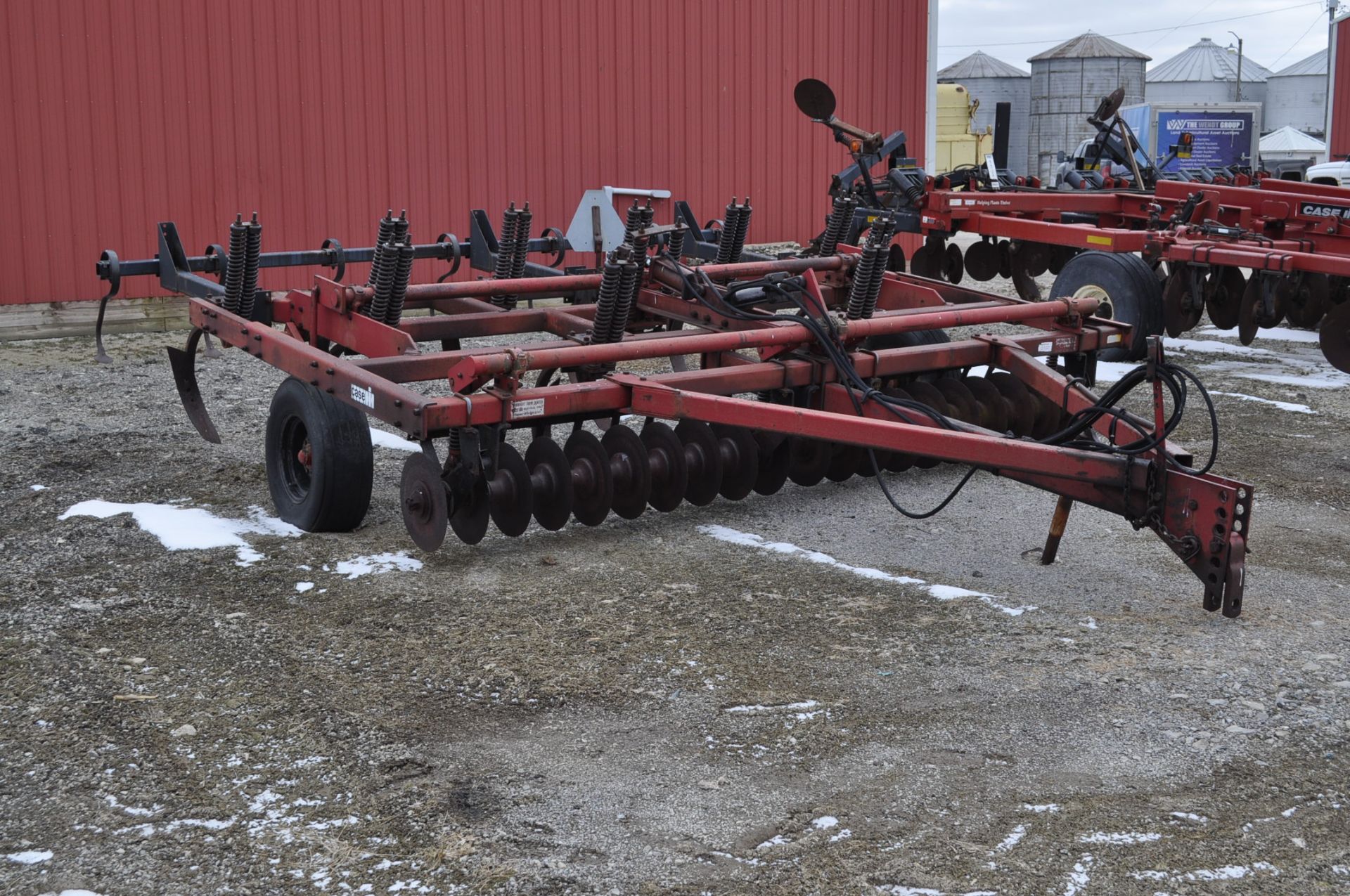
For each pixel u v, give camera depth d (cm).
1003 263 1290
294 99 1198
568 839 332
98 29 1100
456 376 520
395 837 333
